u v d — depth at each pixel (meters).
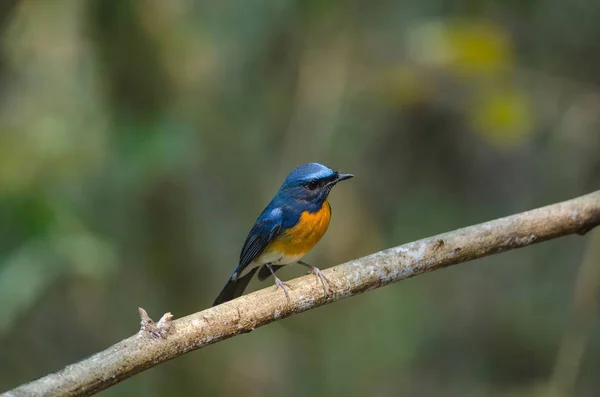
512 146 11.48
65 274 12.30
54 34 12.30
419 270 6.36
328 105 12.20
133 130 10.68
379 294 13.80
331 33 12.27
